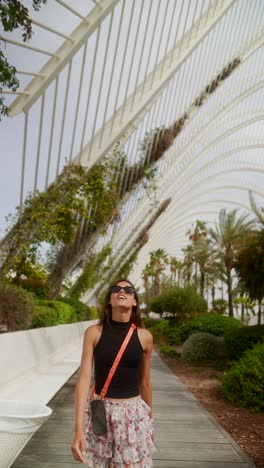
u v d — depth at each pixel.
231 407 8.31
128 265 46.38
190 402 8.66
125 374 2.75
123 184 26.86
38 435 5.77
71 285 32.47
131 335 2.82
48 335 10.35
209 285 59.00
